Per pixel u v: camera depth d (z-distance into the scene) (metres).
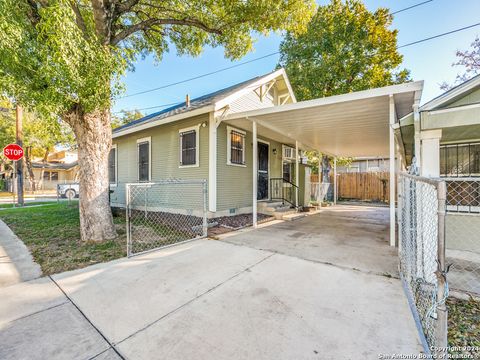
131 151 9.70
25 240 4.62
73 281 2.87
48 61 3.14
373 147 10.23
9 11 2.94
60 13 3.05
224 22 5.88
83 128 4.49
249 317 2.12
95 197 4.57
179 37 6.84
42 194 20.56
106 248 4.15
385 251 4.09
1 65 3.11
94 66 3.60
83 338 1.84
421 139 3.25
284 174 10.91
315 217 8.04
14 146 10.33
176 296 2.50
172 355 1.66
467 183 4.05
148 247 4.25
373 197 13.80
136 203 9.36
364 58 12.92
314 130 7.12
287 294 2.54
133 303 2.36
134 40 6.76
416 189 2.95
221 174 7.04
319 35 13.30
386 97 4.35
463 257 3.83
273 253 3.96
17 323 2.02
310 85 13.57
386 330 1.92
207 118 6.92
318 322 2.04
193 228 5.61
